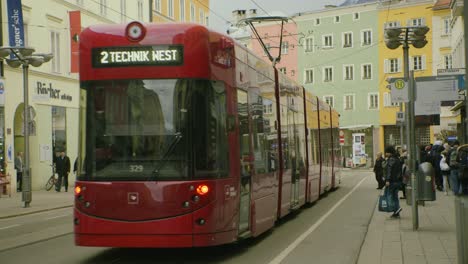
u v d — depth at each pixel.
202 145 9.91
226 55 10.73
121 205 9.77
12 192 30.47
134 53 10.09
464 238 7.66
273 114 14.31
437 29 63.38
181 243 9.63
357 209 20.36
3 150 29.89
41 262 10.62
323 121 25.09
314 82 72.25
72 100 36.19
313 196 21.11
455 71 21.89
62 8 35.19
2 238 14.17
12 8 28.30
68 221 17.86
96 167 9.99
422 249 11.45
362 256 10.82
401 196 25.02
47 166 33.59
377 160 30.98
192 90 9.97
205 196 9.76
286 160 15.62
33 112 27.41
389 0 66.50
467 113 8.26
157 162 9.83
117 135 10.01
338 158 31.16
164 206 9.67
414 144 13.98
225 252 11.59
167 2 50.25
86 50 10.28
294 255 11.28
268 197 13.16
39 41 33.03
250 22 26.53
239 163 10.89
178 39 10.04
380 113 68.75
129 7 43.88
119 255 11.26
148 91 10.02
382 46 68.44
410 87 13.70
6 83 30.20
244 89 11.63
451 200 22.27
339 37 70.81
